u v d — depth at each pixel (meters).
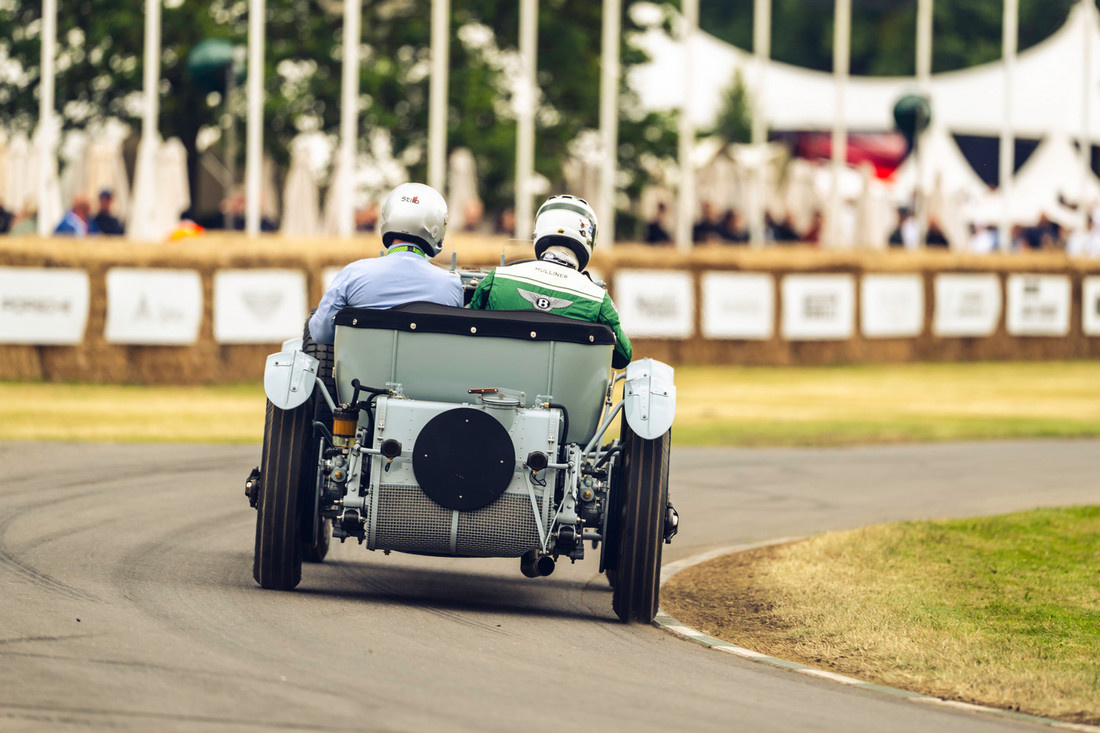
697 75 132.12
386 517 22.77
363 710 16.73
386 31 121.94
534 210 121.56
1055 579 29.28
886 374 88.69
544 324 23.03
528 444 22.92
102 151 85.06
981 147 133.38
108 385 67.56
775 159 116.38
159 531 30.34
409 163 118.94
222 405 62.06
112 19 110.00
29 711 15.91
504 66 125.31
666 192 97.00
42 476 37.69
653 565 23.86
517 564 31.19
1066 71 126.44
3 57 114.38
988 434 61.09
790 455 52.28
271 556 24.06
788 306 88.44
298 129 118.25
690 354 85.44
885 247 103.88
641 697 18.50
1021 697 19.86
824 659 22.23
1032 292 99.56
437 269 25.11
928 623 24.45
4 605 21.45
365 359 23.22
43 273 66.44
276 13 116.31
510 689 18.34
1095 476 48.53
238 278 70.19
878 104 126.19
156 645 19.41
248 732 15.58
